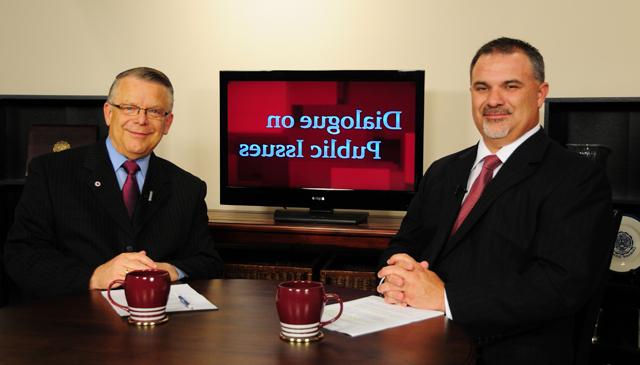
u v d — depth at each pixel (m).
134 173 2.19
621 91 3.07
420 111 3.04
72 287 1.81
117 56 3.50
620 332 2.84
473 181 2.02
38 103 3.53
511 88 1.92
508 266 1.79
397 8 3.26
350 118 3.12
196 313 1.47
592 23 3.09
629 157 3.04
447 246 1.89
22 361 1.14
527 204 1.81
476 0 3.19
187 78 3.45
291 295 1.26
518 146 1.91
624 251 2.83
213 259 2.19
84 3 3.51
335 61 3.33
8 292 3.27
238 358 1.17
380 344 1.27
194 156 3.47
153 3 3.46
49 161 2.19
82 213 2.10
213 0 3.41
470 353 1.22
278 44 3.38
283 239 2.95
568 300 1.64
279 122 3.18
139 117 2.14
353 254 3.37
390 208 3.11
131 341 1.26
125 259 1.75
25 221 2.08
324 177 3.17
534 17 3.14
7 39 3.57
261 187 3.23
